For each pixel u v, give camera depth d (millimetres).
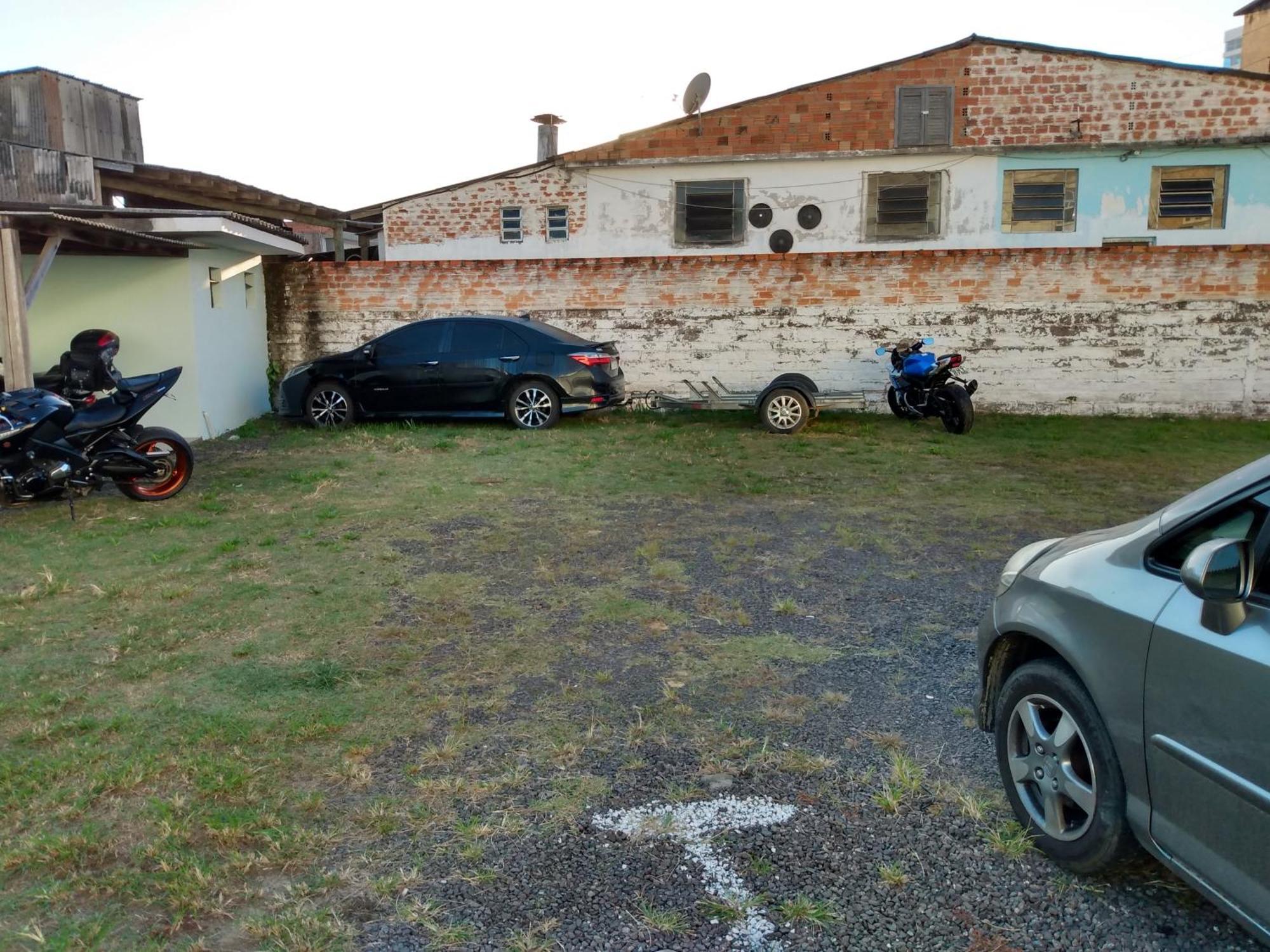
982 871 3152
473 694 4590
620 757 3955
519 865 3219
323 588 6211
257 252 13766
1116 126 17406
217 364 12758
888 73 17719
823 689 4617
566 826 3443
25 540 7516
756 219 18312
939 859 3223
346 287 14828
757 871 3176
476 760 3932
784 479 9773
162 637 5375
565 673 4824
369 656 5078
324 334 14938
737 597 6020
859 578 6410
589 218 18734
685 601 5953
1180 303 13781
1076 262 13883
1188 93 17172
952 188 17812
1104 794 2889
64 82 16484
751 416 14125
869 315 14320
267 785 3736
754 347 14562
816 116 17938
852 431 12805
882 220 18094
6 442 7746
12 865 3211
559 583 6332
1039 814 3258
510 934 2867
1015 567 3516
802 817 3492
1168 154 17297
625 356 14773
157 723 4285
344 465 10484
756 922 2918
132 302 11852
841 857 3246
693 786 3713
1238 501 2668
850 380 14453
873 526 7812
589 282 14648
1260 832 2338
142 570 6676
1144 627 2721
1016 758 3312
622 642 5266
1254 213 17250
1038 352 14133
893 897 3031
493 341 12891
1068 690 3025
